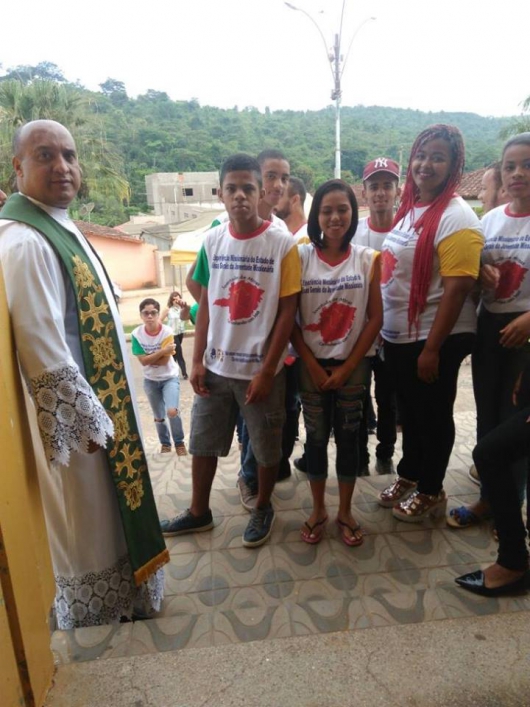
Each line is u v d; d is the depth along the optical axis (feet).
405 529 8.40
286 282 7.36
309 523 8.23
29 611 4.39
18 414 5.17
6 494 4.20
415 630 5.25
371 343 7.55
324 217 7.32
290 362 8.82
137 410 7.12
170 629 6.02
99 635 5.92
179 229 74.84
